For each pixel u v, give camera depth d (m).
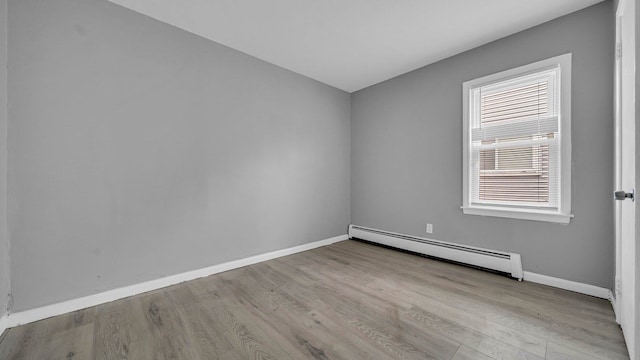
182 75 2.46
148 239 2.28
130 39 2.17
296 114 3.40
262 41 2.67
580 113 2.12
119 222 2.13
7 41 1.70
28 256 1.78
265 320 1.80
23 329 1.70
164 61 2.35
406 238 3.36
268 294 2.20
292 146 3.36
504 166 2.59
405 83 3.40
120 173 2.14
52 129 1.86
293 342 1.56
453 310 1.91
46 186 1.84
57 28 1.87
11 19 1.72
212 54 2.65
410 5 2.12
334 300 2.08
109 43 2.08
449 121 2.96
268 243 3.12
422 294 2.17
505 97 2.57
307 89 3.52
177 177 2.43
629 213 1.39
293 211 3.38
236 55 2.83
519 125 2.46
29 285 1.78
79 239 1.97
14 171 1.73
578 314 1.82
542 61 2.30
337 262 3.00
